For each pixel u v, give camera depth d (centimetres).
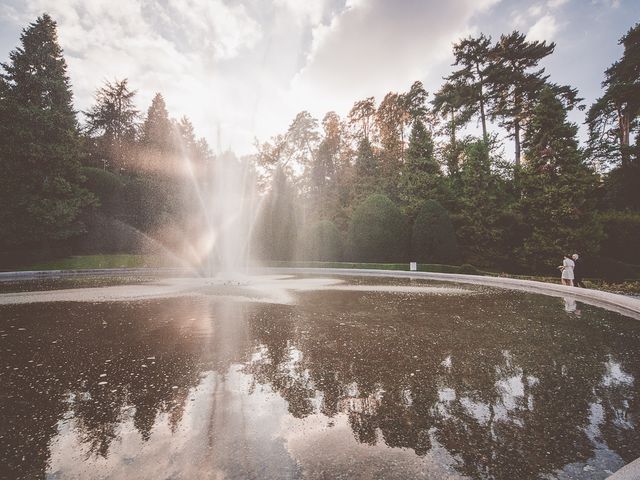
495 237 2539
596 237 2119
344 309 909
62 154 2503
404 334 656
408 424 327
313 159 4731
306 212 4153
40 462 268
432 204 2458
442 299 1093
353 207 3419
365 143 3625
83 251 2789
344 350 556
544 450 284
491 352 548
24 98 2639
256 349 561
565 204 2136
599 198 2820
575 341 610
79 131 3631
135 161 3953
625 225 2289
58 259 2491
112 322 749
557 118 2367
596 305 990
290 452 281
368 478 248
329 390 405
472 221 2639
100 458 273
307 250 2756
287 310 893
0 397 385
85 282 1622
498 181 3169
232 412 350
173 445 291
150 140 4050
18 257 2305
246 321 763
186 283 1571
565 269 1430
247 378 440
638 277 2022
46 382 427
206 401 375
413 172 3005
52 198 2483
